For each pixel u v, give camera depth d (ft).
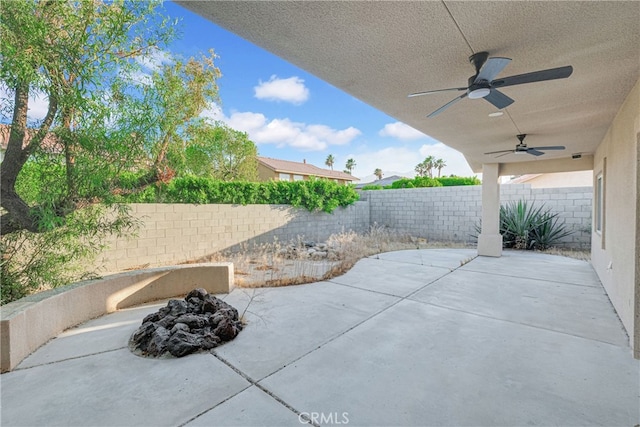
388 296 14.25
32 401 6.59
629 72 9.25
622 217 11.21
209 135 17.99
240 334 10.11
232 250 24.56
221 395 6.82
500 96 9.36
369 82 10.20
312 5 6.32
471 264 21.54
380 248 27.94
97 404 6.50
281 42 7.80
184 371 7.83
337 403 6.53
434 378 7.48
